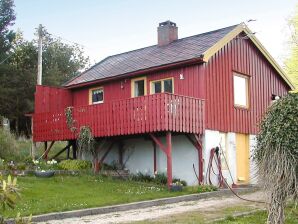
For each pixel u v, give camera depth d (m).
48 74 40.88
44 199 13.26
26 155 21.53
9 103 34.59
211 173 18.25
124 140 20.92
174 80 19.14
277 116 8.63
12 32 36.47
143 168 20.02
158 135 18.92
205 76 18.53
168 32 22.03
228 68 19.97
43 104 22.36
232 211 12.06
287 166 8.32
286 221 10.04
